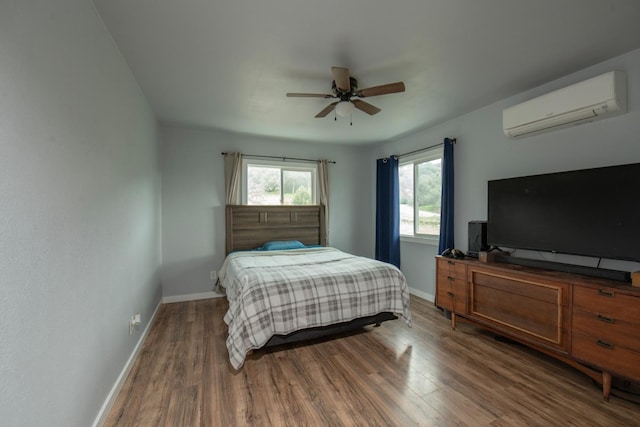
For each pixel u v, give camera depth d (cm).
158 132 369
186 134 400
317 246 448
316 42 195
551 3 159
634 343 170
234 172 418
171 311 354
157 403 181
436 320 324
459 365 227
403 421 165
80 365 136
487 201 307
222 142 421
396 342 269
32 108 102
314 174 487
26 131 99
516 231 269
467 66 229
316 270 281
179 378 209
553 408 176
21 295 95
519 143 284
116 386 186
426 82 257
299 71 235
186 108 318
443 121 368
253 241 432
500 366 225
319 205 476
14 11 93
